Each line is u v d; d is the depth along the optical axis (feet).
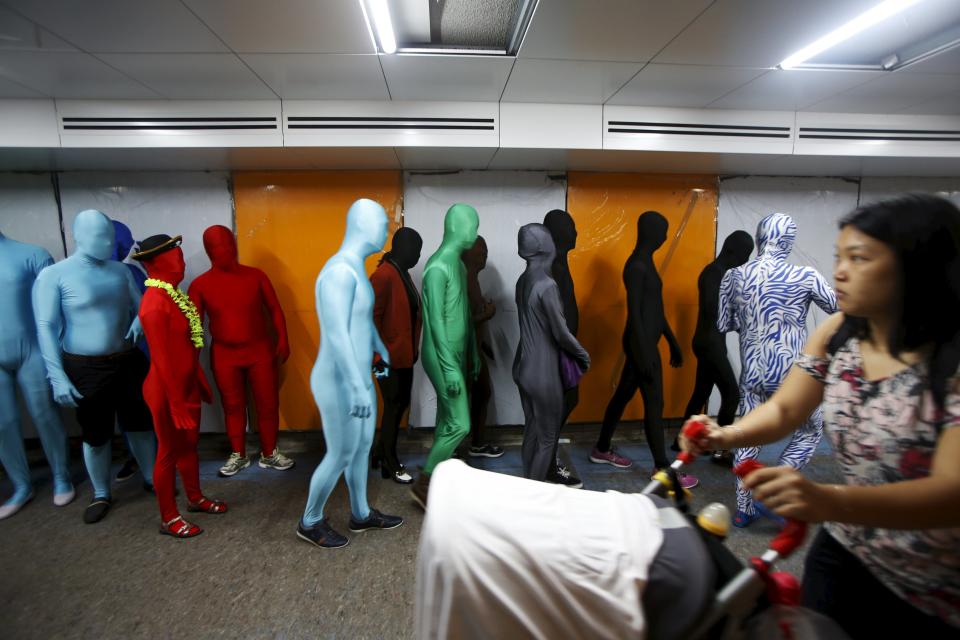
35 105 8.58
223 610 5.72
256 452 10.55
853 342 2.82
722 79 8.05
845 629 3.00
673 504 2.79
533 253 7.45
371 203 6.52
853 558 3.00
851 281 2.44
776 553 2.44
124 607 5.78
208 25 6.20
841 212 11.78
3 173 10.23
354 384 6.07
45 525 7.65
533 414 7.43
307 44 6.73
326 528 7.01
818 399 3.18
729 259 9.32
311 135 8.90
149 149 8.86
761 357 7.34
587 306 11.24
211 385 10.79
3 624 5.53
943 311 2.29
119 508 8.19
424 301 7.57
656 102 9.15
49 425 8.23
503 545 2.18
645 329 8.57
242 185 10.52
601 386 11.44
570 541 2.20
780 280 7.14
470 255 9.75
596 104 9.22
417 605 2.38
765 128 9.56
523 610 2.13
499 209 10.95
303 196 10.64
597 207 11.09
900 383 2.48
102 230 7.48
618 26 6.33
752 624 2.35
